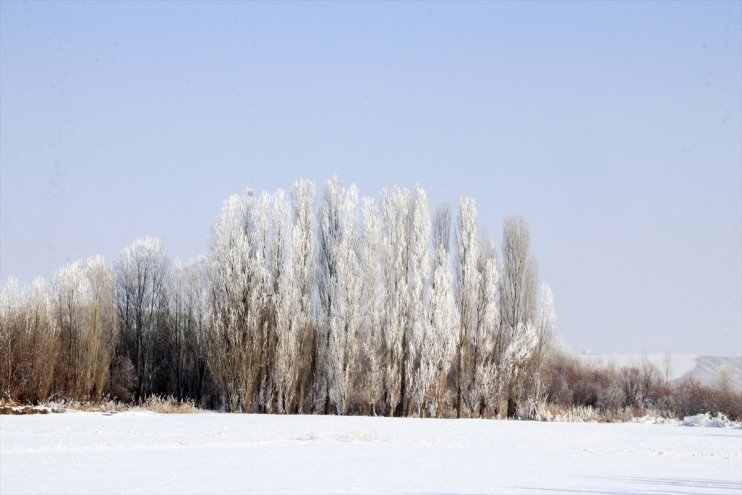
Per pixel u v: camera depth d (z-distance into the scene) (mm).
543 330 60562
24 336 51906
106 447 27453
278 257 54688
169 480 19391
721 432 46719
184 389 66000
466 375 56719
